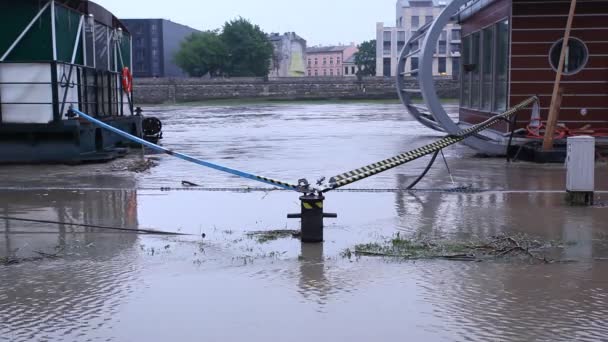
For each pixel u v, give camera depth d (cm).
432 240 795
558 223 890
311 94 9206
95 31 1880
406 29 12812
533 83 1727
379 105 6850
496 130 1869
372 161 1669
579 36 1702
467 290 605
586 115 1714
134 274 664
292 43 14825
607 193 1129
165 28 11719
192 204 1051
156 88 8638
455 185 1229
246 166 1570
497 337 496
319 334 505
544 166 1506
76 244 791
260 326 523
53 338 504
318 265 689
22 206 1038
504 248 748
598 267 677
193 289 615
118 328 522
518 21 1719
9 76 1558
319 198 790
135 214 970
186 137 2548
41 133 1582
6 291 612
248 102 8294
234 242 795
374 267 681
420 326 520
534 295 589
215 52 10450
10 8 1546
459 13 2389
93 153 1678
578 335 499
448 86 8388
